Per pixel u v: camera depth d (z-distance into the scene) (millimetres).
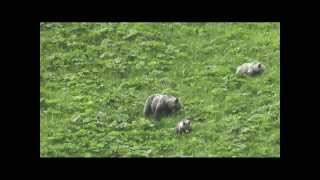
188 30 120500
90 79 110438
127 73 111375
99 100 106062
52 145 98250
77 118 102750
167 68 112375
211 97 106500
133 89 108062
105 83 109562
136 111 104125
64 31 119312
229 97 106000
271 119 101688
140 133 100000
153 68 112188
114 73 111375
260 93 106625
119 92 107500
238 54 115188
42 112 104062
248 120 101938
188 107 104438
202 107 104562
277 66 111938
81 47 116438
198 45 117375
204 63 113500
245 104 104875
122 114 103438
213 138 99125
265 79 109000
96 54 115062
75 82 109750
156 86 108688
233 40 118375
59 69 112375
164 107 102562
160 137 99438
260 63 111000
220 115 103125
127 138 99312
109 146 97875
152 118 102812
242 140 98688
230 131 100250
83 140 99188
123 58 114062
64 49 116125
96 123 102000
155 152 96625
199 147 97438
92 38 118188
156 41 117562
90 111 104000
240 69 110750
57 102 105875
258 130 100188
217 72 111125
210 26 121375
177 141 98500
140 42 117312
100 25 120688
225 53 115625
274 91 106750
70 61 113688
